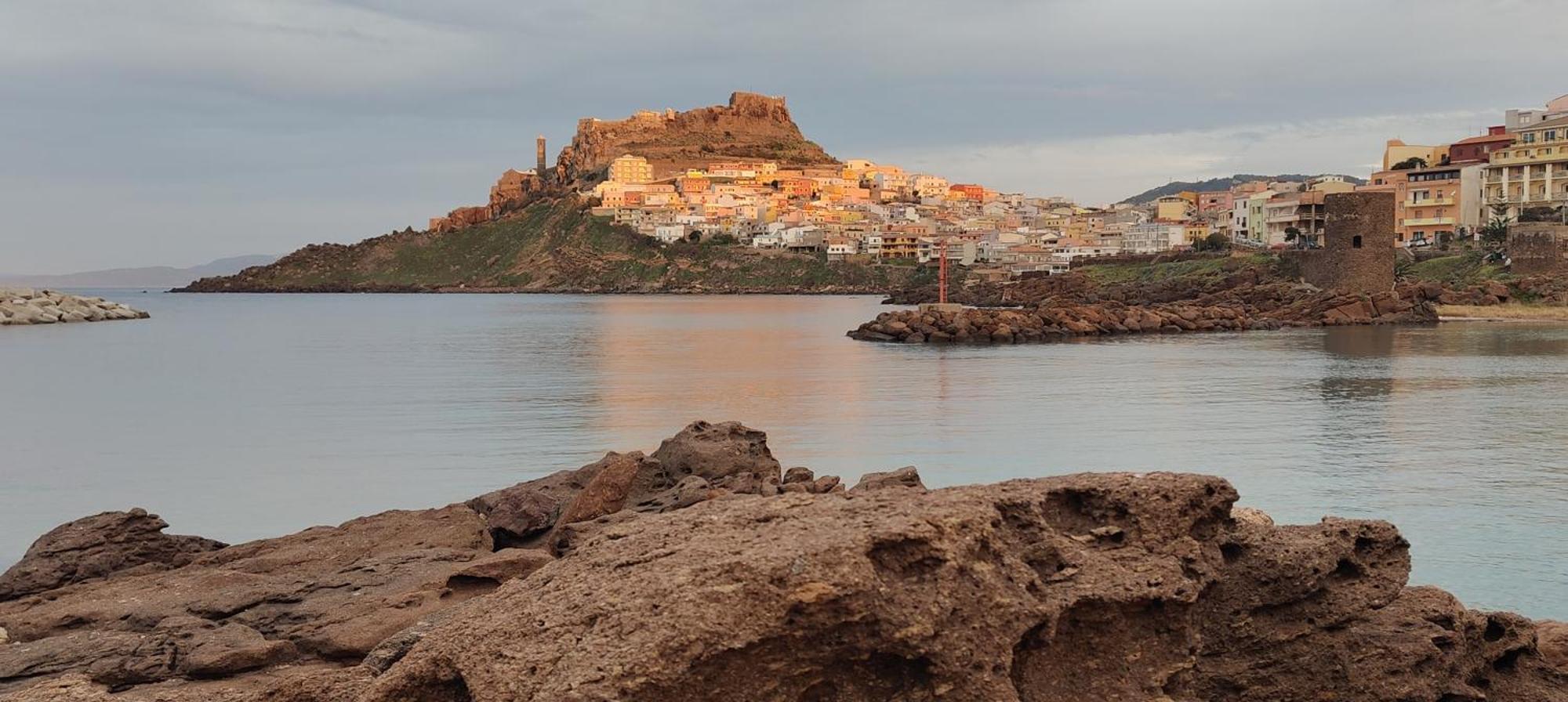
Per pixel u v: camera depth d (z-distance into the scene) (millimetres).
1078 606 7902
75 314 150625
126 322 151500
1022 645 7582
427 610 12352
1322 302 106750
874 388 54438
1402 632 9312
